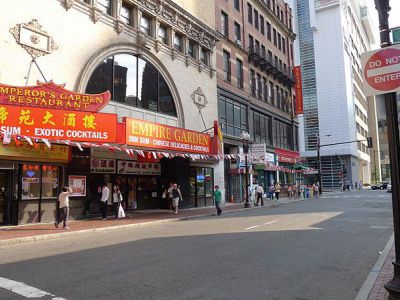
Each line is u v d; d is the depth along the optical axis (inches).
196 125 1130.7
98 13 808.3
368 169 4274.1
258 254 382.0
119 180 933.8
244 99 1471.5
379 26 237.8
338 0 3326.8
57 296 241.1
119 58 875.4
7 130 592.7
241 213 940.6
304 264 339.9
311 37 3432.6
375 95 236.1
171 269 318.3
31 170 670.5
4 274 302.4
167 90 1029.2
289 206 1160.2
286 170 1740.9
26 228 596.1
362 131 4028.1
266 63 1664.6
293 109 2069.4
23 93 615.8
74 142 654.5
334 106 3287.4
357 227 593.3
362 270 322.7
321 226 605.6
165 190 994.1
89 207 774.5
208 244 445.7
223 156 1071.6
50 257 376.5
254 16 1674.5
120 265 334.0
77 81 753.6
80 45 765.9
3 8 631.2
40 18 689.6
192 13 1154.0
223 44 1347.2
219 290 259.0
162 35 1030.4
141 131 772.0
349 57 3545.8
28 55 665.0
